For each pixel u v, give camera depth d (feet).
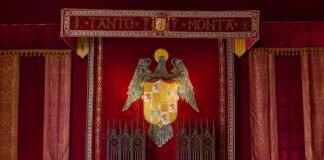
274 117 22.13
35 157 21.77
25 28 22.27
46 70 22.17
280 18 21.81
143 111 21.93
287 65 22.39
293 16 21.63
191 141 21.36
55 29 22.29
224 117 21.97
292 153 22.02
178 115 21.95
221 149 21.79
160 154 21.68
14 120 21.90
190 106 22.03
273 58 22.35
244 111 22.27
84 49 22.20
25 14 21.50
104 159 21.67
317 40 22.26
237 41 22.26
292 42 22.27
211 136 21.34
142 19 19.31
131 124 21.67
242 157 22.03
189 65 22.24
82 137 21.98
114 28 19.20
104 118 21.90
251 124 22.16
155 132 21.83
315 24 22.31
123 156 21.17
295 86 22.33
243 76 22.31
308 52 22.29
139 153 21.35
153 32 19.25
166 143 21.77
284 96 22.29
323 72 22.22
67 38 20.38
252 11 19.45
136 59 22.22
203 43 22.35
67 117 21.90
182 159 21.40
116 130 21.58
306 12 21.35
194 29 19.33
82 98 22.17
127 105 21.97
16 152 21.76
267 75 22.33
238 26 19.38
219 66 22.22
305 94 22.21
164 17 19.30
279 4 20.85
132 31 19.22
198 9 20.80
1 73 22.13
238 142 22.13
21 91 22.11
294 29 22.31
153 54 22.26
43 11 21.30
